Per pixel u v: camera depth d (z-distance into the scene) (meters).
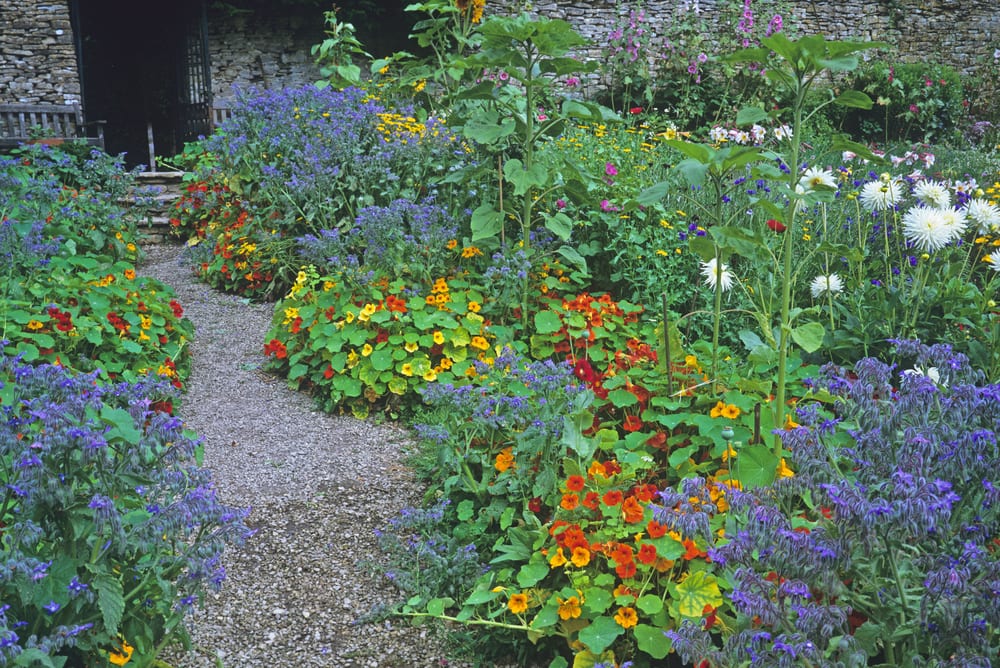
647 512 3.07
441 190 6.29
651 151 7.56
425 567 3.45
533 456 3.43
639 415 4.02
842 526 2.22
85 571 2.38
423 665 3.00
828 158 9.09
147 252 8.07
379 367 4.75
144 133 14.44
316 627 3.17
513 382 4.08
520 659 3.01
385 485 4.08
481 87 5.27
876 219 5.75
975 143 12.58
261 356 5.61
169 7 13.31
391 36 13.27
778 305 5.14
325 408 4.88
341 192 6.50
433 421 4.52
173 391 2.97
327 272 5.97
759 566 2.58
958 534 2.39
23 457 2.22
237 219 7.16
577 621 2.92
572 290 5.37
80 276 5.41
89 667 2.46
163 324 5.24
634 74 12.65
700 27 13.05
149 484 2.55
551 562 3.01
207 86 11.84
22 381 2.57
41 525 2.37
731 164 3.57
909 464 2.37
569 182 5.41
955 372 2.74
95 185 7.82
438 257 5.41
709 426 3.46
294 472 4.19
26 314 4.71
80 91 10.87
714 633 2.80
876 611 2.39
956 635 2.20
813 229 5.86
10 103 10.55
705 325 5.09
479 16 7.74
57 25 10.66
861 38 14.42
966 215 4.87
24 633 2.35
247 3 12.58
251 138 7.54
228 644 3.05
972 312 4.61
